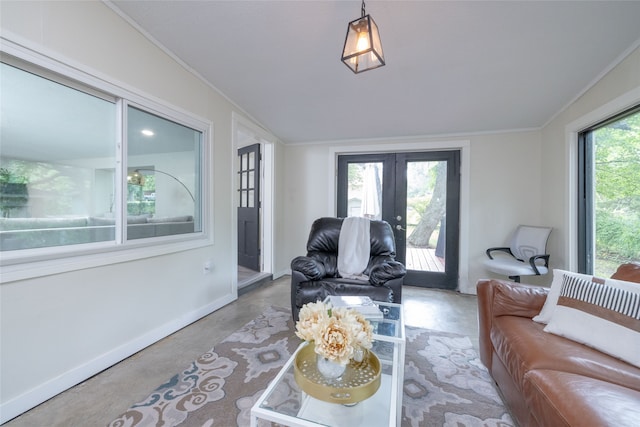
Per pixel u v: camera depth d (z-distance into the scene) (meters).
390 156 3.89
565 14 1.57
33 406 1.38
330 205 4.09
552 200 2.95
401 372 1.30
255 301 3.04
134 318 1.92
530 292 1.59
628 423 0.77
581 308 1.31
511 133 3.38
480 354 1.79
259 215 4.06
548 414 0.95
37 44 1.37
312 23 1.77
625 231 2.04
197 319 2.50
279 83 2.54
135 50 1.88
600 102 2.15
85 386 1.55
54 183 1.51
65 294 1.52
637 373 1.04
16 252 1.35
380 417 1.01
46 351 1.44
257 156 4.04
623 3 1.48
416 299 3.23
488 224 3.45
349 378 1.08
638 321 1.15
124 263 1.86
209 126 2.62
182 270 2.35
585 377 1.02
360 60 1.37
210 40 1.97
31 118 1.41
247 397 1.47
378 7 1.58
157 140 2.12
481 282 1.78
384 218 3.90
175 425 1.28
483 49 1.93
